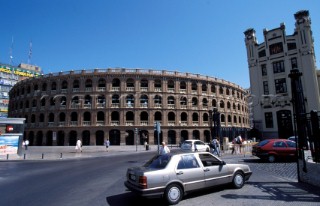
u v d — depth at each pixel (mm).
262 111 40562
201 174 8227
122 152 34156
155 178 7348
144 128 47469
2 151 24672
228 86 58969
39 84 52250
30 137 52656
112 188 10117
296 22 38625
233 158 21047
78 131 47312
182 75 51344
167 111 49188
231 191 8750
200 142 26578
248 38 43781
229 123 57531
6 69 93312
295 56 38094
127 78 48812
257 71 41969
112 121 47531
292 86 10719
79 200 8266
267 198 7707
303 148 10078
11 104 61406
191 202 7582
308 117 10172
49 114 50125
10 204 7980
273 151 17266
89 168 16891
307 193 8203
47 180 12344
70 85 49469
